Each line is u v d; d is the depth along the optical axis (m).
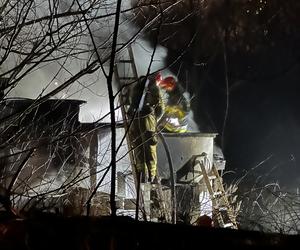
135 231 3.53
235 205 12.95
